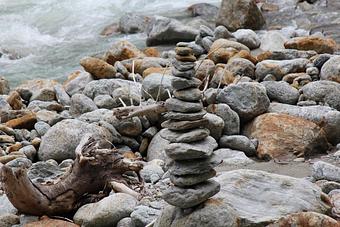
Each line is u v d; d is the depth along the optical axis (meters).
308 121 11.83
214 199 7.68
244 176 8.54
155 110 9.23
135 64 16.52
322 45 16.98
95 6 26.98
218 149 11.59
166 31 20.39
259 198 8.20
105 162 9.83
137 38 22.45
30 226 8.86
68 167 10.63
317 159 11.29
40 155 11.91
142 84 13.53
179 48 7.36
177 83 7.36
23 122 13.53
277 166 10.91
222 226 7.45
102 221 8.78
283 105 12.73
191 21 22.70
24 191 9.05
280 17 22.44
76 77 16.27
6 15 26.56
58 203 9.38
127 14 23.77
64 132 11.81
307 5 23.16
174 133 7.43
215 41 17.62
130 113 9.29
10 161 11.41
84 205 9.38
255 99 12.21
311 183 8.80
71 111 14.09
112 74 16.05
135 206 8.93
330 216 8.38
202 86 13.99
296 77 14.45
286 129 11.66
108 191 9.85
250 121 12.29
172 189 7.55
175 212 7.66
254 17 20.80
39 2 27.95
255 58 16.22
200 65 13.45
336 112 12.03
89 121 12.71
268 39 18.42
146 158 12.11
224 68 14.02
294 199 8.20
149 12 25.81
